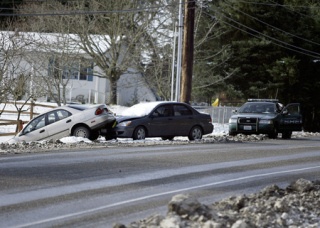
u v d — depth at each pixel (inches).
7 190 795.4
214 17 3110.2
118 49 3006.9
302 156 1333.7
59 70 2433.6
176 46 2748.5
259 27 3457.2
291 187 835.4
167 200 760.3
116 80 3090.6
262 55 3412.9
